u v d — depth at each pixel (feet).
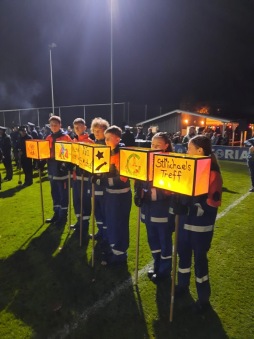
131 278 10.58
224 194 22.71
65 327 8.20
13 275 10.83
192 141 8.21
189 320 8.45
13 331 8.06
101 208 12.82
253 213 17.90
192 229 8.26
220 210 18.52
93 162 10.09
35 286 10.12
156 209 9.75
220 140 50.80
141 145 19.17
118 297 9.47
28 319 8.51
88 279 10.53
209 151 8.15
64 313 8.75
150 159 8.18
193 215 8.17
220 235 14.47
